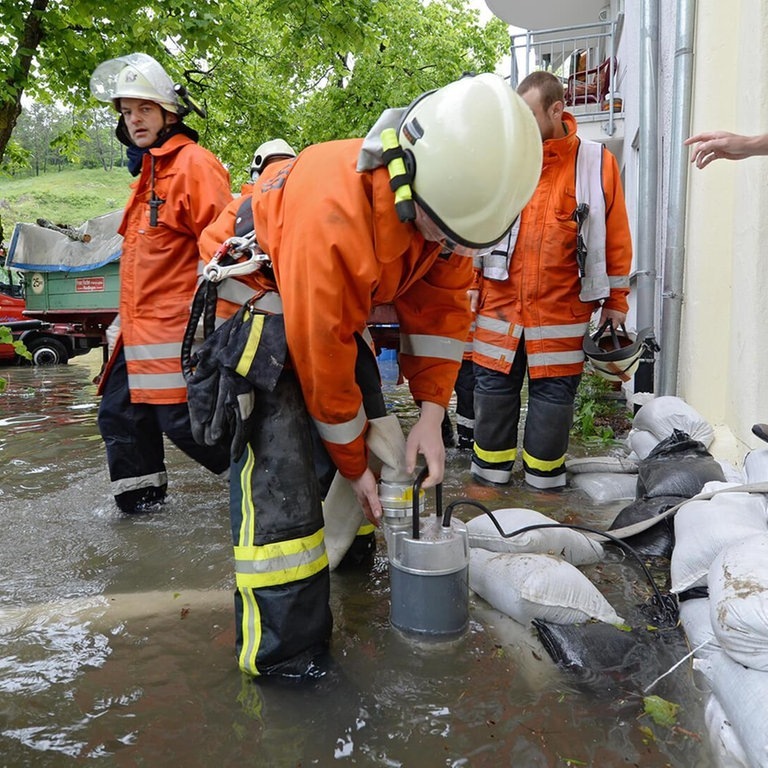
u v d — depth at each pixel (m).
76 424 6.43
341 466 2.07
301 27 9.06
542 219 3.64
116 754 1.60
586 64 11.46
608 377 3.70
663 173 5.39
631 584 2.47
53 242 12.72
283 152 5.68
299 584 1.89
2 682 1.92
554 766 1.52
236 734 1.66
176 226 3.22
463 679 1.87
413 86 19.78
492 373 3.89
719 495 2.39
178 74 13.59
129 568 2.77
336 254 1.67
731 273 3.96
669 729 1.64
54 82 10.64
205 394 1.89
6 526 3.34
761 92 3.43
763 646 1.57
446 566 2.05
